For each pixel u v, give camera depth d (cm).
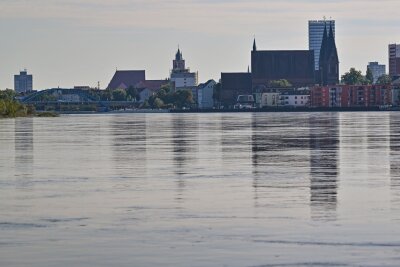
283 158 12481
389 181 9112
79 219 6550
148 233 5956
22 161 12212
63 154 13662
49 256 5272
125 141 17750
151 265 5047
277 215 6694
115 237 5825
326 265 5016
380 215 6650
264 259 5166
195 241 5678
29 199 7706
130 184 8969
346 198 7669
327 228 6091
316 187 8575
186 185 8844
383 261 5091
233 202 7456
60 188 8612
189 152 13925
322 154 13238
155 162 11869
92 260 5169
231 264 5050
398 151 13750
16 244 5612
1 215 6750
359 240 5659
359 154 13138
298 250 5391
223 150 14375
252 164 11438
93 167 11100
